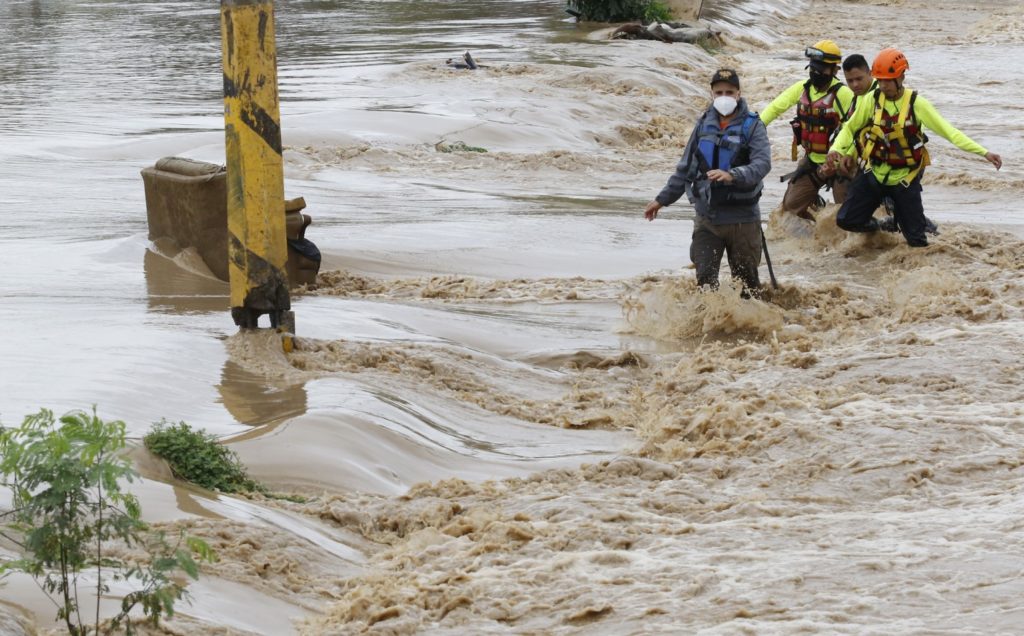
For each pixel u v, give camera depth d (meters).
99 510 12.96
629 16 114.94
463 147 60.62
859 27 133.00
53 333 25.73
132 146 55.75
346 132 60.41
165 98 72.25
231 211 26.00
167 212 34.22
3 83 78.81
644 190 55.16
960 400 24.97
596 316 33.38
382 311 31.33
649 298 32.38
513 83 78.44
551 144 64.12
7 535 14.33
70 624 11.98
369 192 50.38
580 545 17.61
